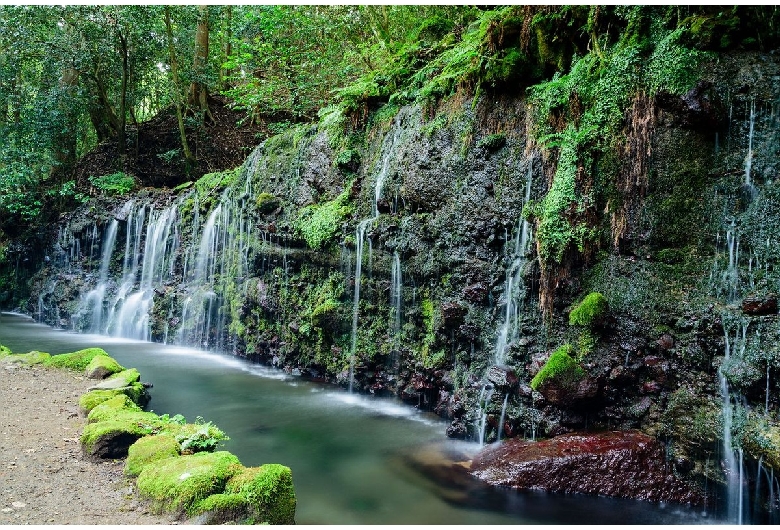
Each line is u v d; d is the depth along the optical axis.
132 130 19.67
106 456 5.29
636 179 5.71
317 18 13.12
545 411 5.82
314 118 14.71
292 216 10.39
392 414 7.54
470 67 7.45
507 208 6.76
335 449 6.21
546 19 6.66
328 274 9.38
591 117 6.03
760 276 4.93
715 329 5.00
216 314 12.16
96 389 7.39
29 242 18.11
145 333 13.47
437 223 7.56
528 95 6.85
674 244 5.52
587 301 5.65
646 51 5.83
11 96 18.08
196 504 4.13
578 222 5.91
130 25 16.92
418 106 8.47
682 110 5.41
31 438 5.73
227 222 12.39
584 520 4.62
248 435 6.68
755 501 4.55
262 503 4.16
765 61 5.16
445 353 7.29
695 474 4.94
